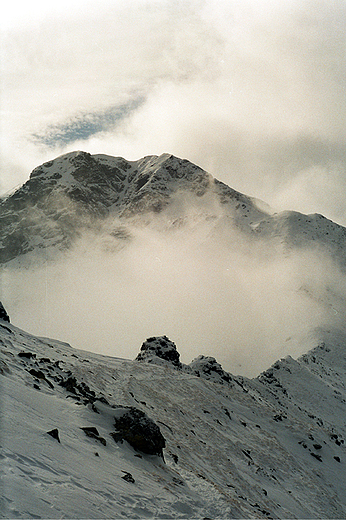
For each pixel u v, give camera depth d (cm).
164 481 1747
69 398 2142
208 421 3941
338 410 8769
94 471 1398
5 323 4047
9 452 1173
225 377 6662
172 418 3394
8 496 956
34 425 1483
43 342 4166
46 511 980
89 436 1764
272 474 3441
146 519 1269
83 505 1105
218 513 1681
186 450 2720
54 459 1292
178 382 4781
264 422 4881
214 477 2505
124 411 2155
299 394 9156
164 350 6556
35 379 2161
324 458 4716
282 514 2631
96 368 3697
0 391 1664
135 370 4672
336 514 3309
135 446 2011
